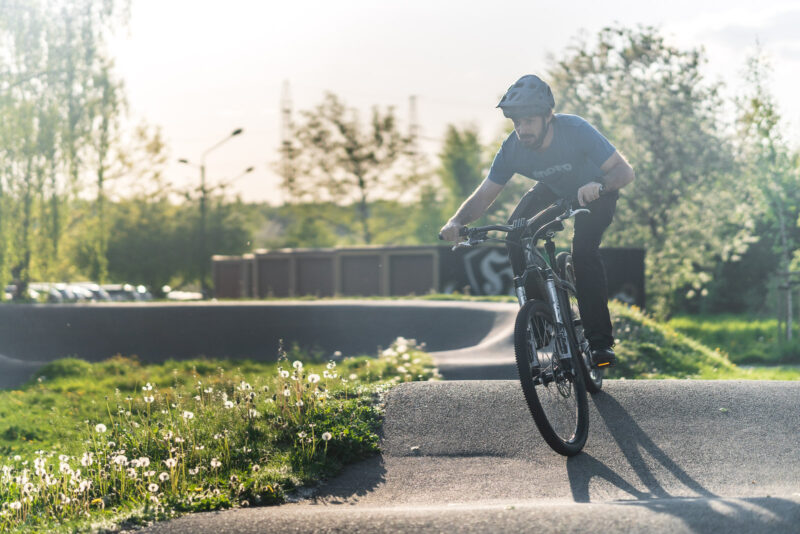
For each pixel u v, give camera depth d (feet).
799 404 16.53
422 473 14.37
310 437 15.66
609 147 14.92
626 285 85.46
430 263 99.91
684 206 99.66
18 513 13.03
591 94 105.40
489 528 9.92
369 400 17.63
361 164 189.78
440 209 198.18
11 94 78.23
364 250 107.76
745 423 15.74
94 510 13.11
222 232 187.83
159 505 12.23
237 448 15.67
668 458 14.32
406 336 56.39
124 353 63.36
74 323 66.54
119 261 179.22
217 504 12.57
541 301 14.82
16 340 66.59
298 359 55.52
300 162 191.31
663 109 100.83
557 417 14.24
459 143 203.41
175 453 15.66
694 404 16.69
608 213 15.76
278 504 13.02
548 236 15.06
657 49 102.94
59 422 33.42
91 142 81.20
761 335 102.63
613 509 10.43
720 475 13.52
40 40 77.10
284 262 121.60
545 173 15.67
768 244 153.48
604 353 15.66
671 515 10.04
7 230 80.94
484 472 14.20
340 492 13.74
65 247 88.58
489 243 96.89
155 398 21.12
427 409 16.99
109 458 15.57
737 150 101.91
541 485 13.38
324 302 64.18
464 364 39.40
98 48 78.59
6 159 79.71
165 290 185.06
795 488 12.75
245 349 60.39
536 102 14.61
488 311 54.49
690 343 48.06
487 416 16.46
